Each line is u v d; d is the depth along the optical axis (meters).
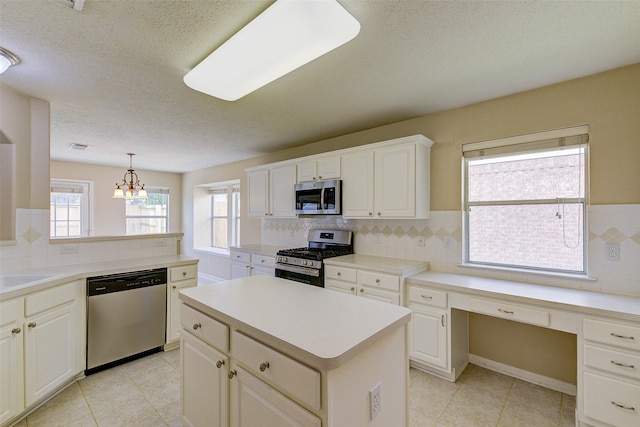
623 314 1.65
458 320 2.49
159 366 2.62
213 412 1.49
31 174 2.48
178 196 6.80
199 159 5.16
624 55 1.87
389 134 3.22
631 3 1.39
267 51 1.62
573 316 1.83
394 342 1.37
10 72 2.05
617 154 2.05
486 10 1.45
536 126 2.36
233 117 2.98
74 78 2.14
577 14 1.47
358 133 3.49
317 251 3.55
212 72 1.83
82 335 2.39
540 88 2.34
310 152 4.04
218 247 6.43
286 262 3.47
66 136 3.67
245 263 4.21
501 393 2.27
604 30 1.60
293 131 3.47
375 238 3.34
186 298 1.71
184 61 1.92
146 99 2.52
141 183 6.24
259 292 1.81
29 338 1.94
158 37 1.66
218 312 1.47
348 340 1.13
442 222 2.84
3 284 2.19
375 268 2.71
